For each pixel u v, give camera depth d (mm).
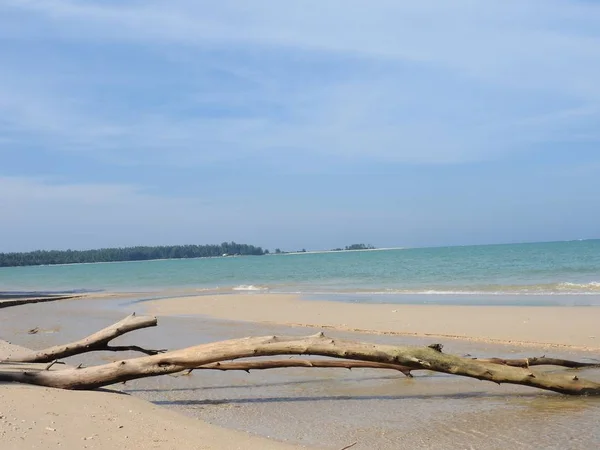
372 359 7293
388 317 16781
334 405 6930
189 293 33844
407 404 6938
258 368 8188
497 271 42875
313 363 8211
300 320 16922
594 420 6008
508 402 6980
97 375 6930
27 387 6551
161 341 12906
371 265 70062
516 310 16906
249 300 25078
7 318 20734
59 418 5242
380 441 5367
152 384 8297
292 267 77562
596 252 74938
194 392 7750
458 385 8016
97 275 82375
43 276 90125
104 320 18703
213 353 7195
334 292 29578
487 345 11422
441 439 5406
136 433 5031
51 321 18922
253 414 6504
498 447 5129
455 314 16672
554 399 7133
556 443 5207
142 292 36656
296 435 5609
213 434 5277
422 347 7359
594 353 10320
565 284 27875
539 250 94938
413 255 113438
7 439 4418
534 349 10828
